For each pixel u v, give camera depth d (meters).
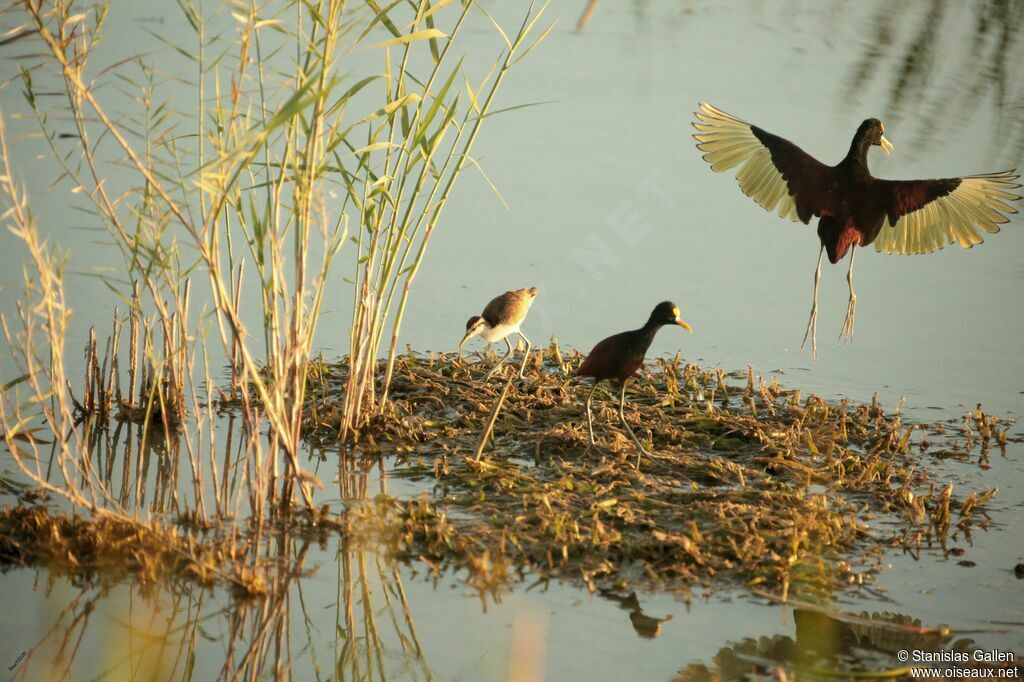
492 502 11.48
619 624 9.62
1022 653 9.20
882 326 16.55
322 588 10.18
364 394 13.44
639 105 23.89
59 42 9.94
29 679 8.98
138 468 12.30
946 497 11.59
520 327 16.36
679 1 32.38
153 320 15.48
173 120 19.12
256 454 10.69
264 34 25.02
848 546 10.95
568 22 29.44
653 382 14.67
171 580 10.15
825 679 8.88
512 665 8.98
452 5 28.98
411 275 13.06
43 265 10.09
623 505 11.28
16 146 19.38
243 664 9.25
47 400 13.48
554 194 19.91
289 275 17.03
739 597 10.02
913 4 32.84
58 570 10.23
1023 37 29.86
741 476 11.91
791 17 31.47
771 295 17.45
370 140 12.44
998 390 14.69
